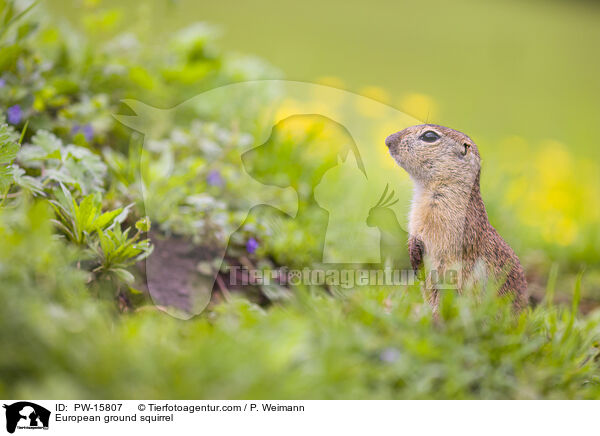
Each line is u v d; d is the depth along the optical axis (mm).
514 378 5172
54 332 3861
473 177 6789
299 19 28969
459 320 5438
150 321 4641
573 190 14805
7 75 7426
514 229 11352
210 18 23609
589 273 11062
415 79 23203
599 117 25750
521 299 6820
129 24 12562
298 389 4164
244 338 4527
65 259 4988
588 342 6098
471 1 49812
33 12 8609
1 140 5816
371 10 37594
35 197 6035
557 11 52281
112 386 3781
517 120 22234
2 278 4133
